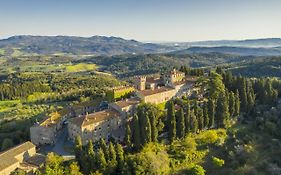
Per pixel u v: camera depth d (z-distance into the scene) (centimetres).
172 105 13525
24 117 19125
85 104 17575
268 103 17200
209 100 15050
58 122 15112
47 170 10594
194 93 18038
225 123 15338
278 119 15288
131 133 12825
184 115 14050
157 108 14362
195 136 14262
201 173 11438
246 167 12412
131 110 15038
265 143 14138
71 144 13625
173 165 12144
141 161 11238
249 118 16462
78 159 11456
